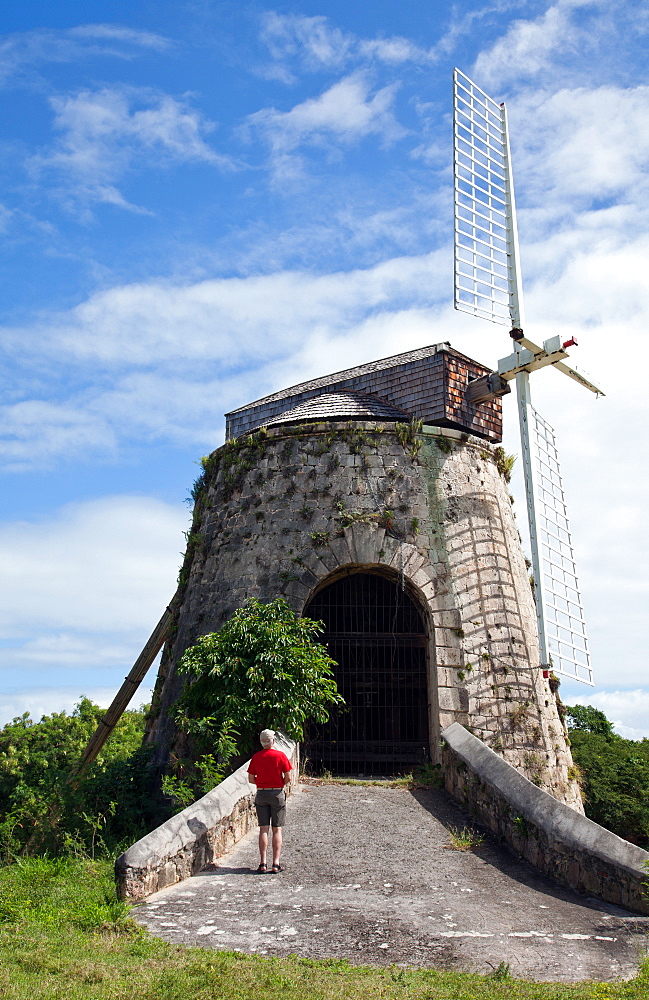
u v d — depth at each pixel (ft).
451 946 23.68
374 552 51.93
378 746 52.13
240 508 55.88
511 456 61.36
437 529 53.47
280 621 44.52
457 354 60.18
